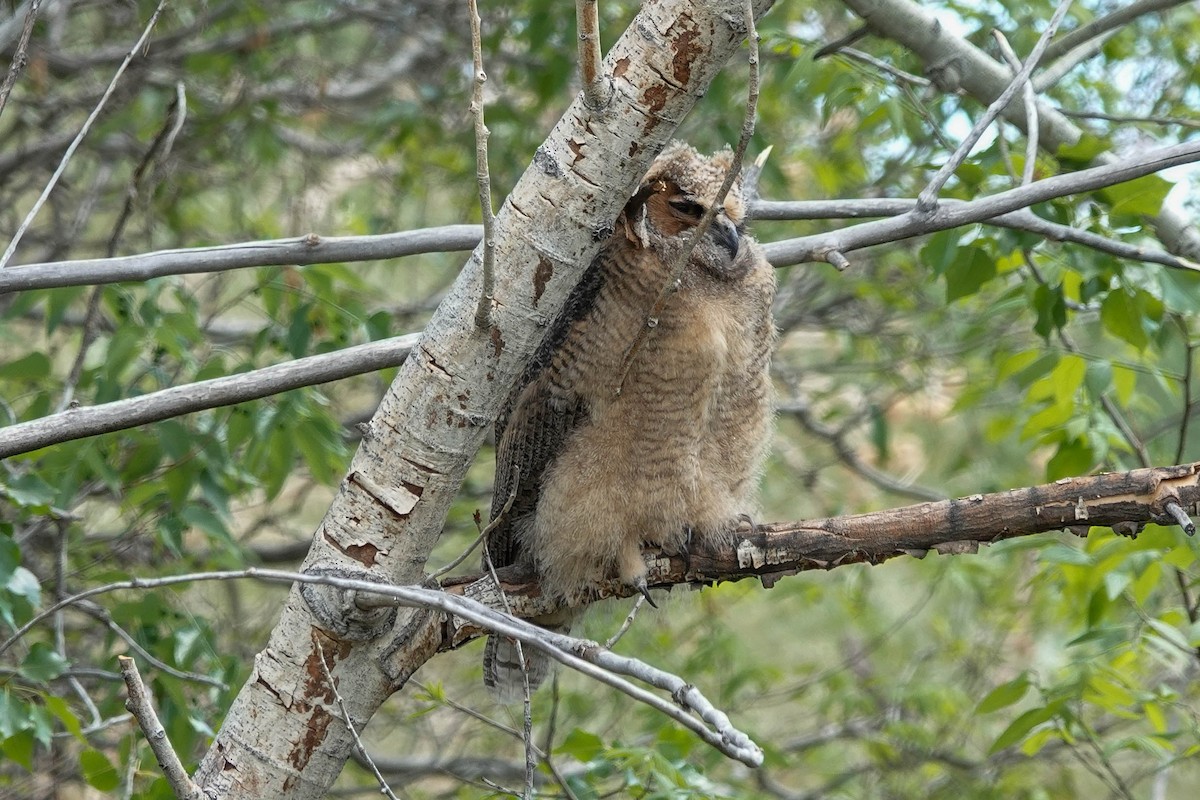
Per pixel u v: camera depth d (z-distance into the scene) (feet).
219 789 20.89
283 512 49.19
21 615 28.09
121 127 42.50
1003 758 45.47
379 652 21.27
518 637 16.80
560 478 27.14
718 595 46.93
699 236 19.88
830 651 57.77
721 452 28.02
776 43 36.91
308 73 49.06
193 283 49.78
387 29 51.60
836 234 27.32
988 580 47.93
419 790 45.52
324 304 32.71
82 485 36.47
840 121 48.42
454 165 48.16
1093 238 28.09
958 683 49.42
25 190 45.88
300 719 20.94
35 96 45.80
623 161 19.67
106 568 37.91
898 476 58.90
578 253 19.97
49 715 28.68
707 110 43.11
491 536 29.27
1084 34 31.35
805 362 60.29
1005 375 34.40
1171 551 29.78
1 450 21.59
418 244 25.58
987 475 50.21
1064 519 22.25
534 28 41.24
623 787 28.63
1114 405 39.14
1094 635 31.35
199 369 32.09
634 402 26.55
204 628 31.24
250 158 49.06
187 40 45.91
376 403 46.80
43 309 44.55
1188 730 33.24
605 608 30.81
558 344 27.22
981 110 36.96
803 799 45.19
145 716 17.72
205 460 31.68
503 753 47.80
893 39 32.50
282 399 31.45
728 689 42.60
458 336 20.15
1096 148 30.19
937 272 30.99
